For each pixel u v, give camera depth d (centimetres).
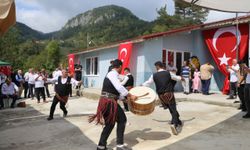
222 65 1495
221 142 684
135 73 1553
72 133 814
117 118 616
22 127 933
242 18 1348
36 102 1539
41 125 940
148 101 644
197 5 581
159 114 1017
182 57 1617
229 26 1473
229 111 1044
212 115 983
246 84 918
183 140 704
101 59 1964
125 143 687
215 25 1470
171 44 1575
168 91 757
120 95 621
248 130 788
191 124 860
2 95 1383
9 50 3806
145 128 823
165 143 683
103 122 607
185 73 1460
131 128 825
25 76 1756
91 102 1469
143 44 1494
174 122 755
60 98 1016
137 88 692
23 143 750
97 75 2027
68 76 1028
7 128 937
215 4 582
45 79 1658
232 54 1455
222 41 1502
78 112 1162
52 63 4666
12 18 473
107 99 600
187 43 1628
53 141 752
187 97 1325
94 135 778
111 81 598
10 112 1266
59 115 1103
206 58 1636
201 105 1195
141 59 1510
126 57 1537
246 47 1391
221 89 1585
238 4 581
